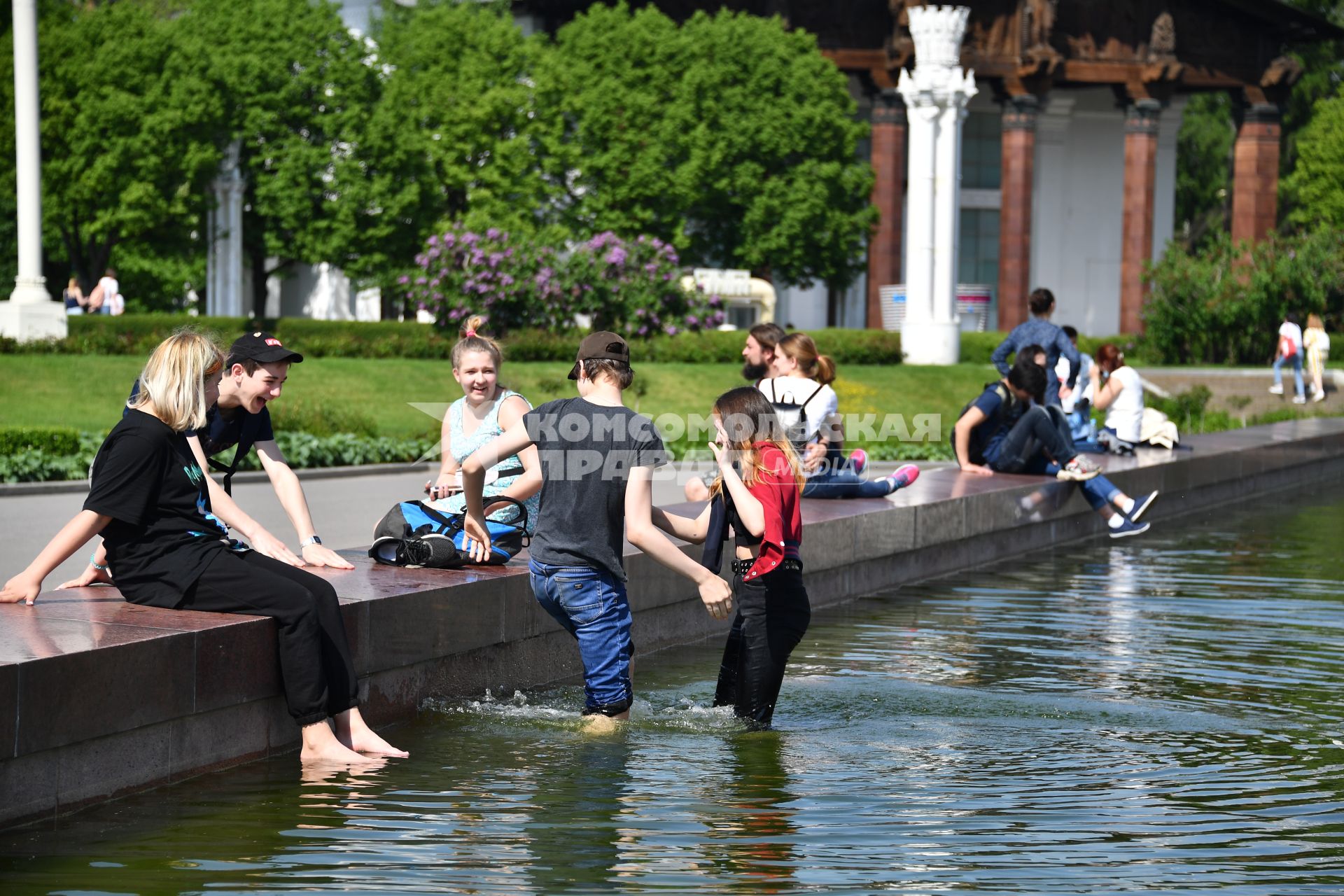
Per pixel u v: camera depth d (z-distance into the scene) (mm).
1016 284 67875
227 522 9750
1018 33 67625
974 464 20453
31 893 6465
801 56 63312
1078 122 81188
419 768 8656
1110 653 12422
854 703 10516
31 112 43531
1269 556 18766
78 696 7582
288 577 8906
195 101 57094
